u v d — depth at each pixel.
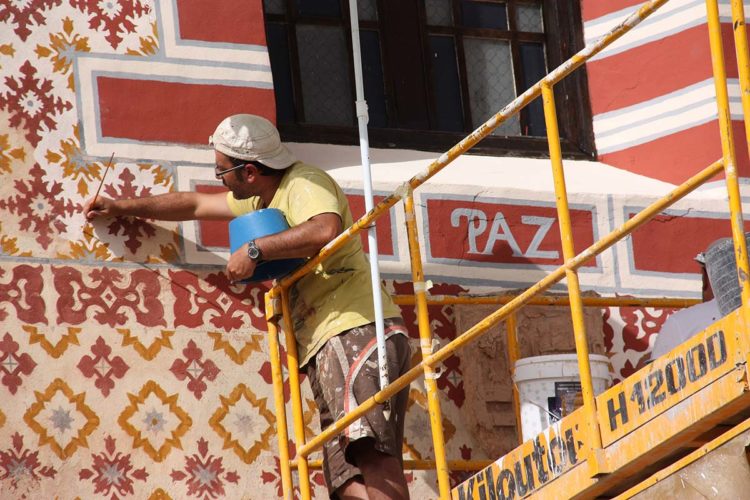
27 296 12.04
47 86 12.71
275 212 10.92
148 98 13.02
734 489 7.75
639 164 15.48
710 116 15.15
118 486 11.80
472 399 13.01
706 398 7.82
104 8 13.14
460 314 13.23
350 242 10.98
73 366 11.98
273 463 12.37
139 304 12.35
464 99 15.36
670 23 15.64
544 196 14.05
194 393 12.28
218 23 13.48
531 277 13.76
